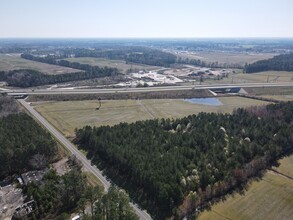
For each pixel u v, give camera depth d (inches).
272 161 4662.9
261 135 5073.8
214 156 4325.8
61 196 3631.9
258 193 3841.0
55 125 6387.8
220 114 6304.1
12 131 5004.9
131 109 7677.2
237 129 5349.4
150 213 3499.0
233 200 3703.3
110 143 4763.8
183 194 3604.8
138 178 3946.9
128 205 3240.7
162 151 4522.6
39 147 4635.8
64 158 4864.7
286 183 4074.8
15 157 4456.2
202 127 5442.9
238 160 4362.7
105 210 3201.3
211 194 3740.2
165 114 7278.5
